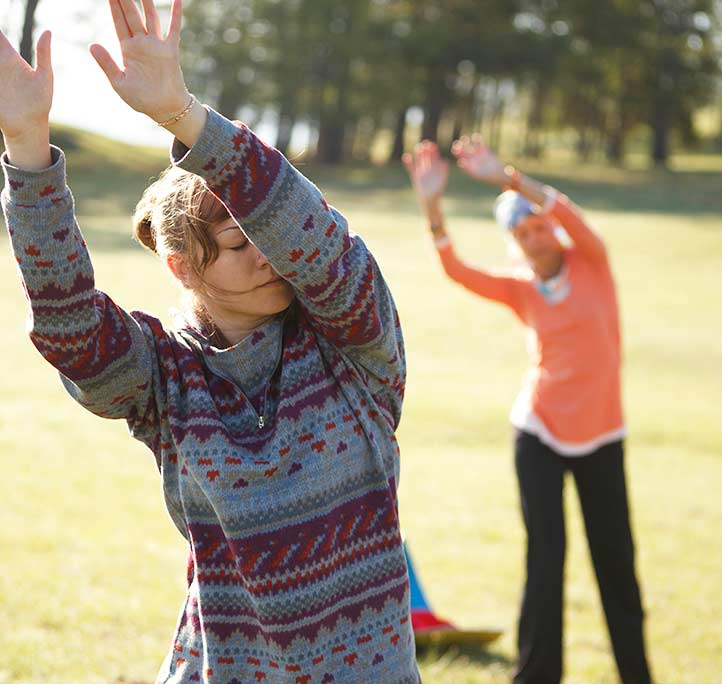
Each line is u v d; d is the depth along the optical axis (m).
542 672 5.10
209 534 2.34
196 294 2.42
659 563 8.03
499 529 8.86
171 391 2.35
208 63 58.31
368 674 2.32
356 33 58.62
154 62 2.10
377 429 2.43
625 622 5.25
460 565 7.79
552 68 59.66
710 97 73.69
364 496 2.37
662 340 20.45
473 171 5.42
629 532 5.26
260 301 2.37
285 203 2.19
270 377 2.38
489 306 23.19
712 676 5.70
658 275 29.19
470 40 59.09
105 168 51.22
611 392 5.24
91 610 5.91
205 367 2.39
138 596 6.30
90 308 2.23
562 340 5.25
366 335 2.36
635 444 12.67
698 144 78.69
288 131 60.91
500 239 34.06
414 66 59.94
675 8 69.94
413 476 10.77
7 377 14.10
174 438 2.34
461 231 35.56
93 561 7.01
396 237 34.31
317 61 59.16
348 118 61.25
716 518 9.52
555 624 5.11
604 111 75.12
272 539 2.27
